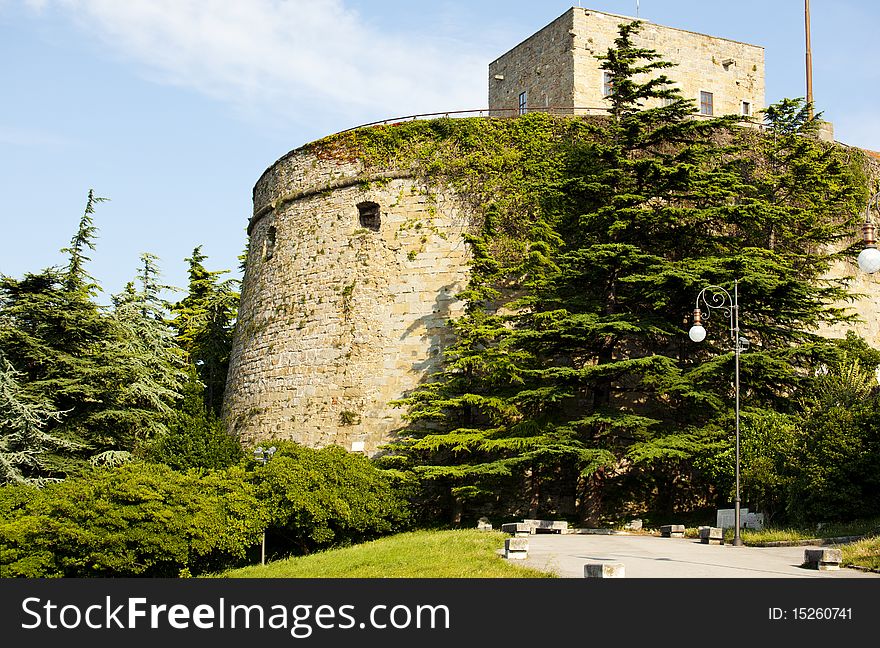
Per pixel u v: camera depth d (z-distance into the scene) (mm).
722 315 30422
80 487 22625
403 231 35875
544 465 29469
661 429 30188
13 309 31453
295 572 21188
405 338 34875
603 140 34500
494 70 46156
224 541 23719
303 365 36812
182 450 32219
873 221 38469
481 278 31297
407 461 30859
